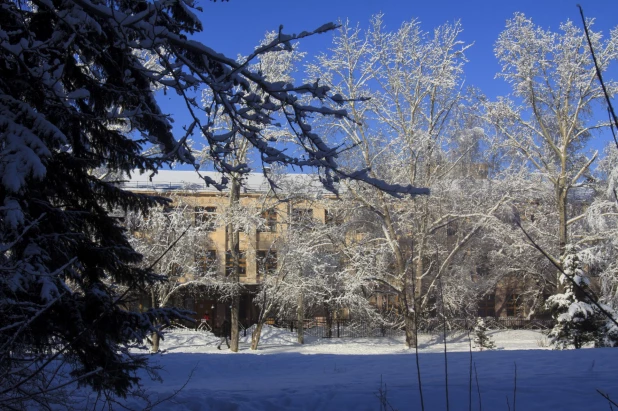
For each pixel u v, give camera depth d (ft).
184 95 21.48
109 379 21.22
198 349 98.37
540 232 111.14
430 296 104.68
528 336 116.78
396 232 106.93
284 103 21.43
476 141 109.09
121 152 25.66
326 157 21.35
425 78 100.37
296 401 25.55
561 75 105.70
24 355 15.42
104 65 25.44
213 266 102.68
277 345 107.45
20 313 16.15
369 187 97.45
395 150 103.40
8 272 13.89
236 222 98.43
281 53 87.04
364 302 102.53
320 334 123.65
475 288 115.75
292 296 103.81
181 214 95.35
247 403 25.41
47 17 23.70
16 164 18.83
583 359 37.55
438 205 101.65
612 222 102.27
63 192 24.40
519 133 111.45
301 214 107.14
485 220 100.83
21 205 20.25
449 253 111.14
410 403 24.43
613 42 103.40
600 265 97.45
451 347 98.89
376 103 98.37
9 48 19.79
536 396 24.58
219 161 23.04
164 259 93.20
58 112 22.90
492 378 29.91
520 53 107.24
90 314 21.68
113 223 26.16
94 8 19.07
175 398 26.20
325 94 21.07
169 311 23.49
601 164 102.17
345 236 112.37
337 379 33.99
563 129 107.34
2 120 19.90
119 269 24.38
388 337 117.50
